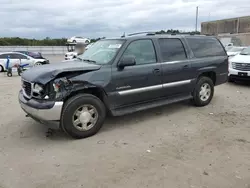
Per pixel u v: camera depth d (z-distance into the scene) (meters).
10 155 3.63
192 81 5.75
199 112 5.69
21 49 44.38
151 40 5.05
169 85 5.26
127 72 4.53
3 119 5.28
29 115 4.25
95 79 4.16
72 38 36.09
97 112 4.30
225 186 2.81
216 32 59.66
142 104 4.98
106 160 3.45
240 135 4.31
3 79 12.30
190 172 3.10
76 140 4.16
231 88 8.69
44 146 3.94
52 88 3.84
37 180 2.98
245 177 2.99
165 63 5.12
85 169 3.22
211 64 6.10
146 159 3.46
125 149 3.79
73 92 4.05
